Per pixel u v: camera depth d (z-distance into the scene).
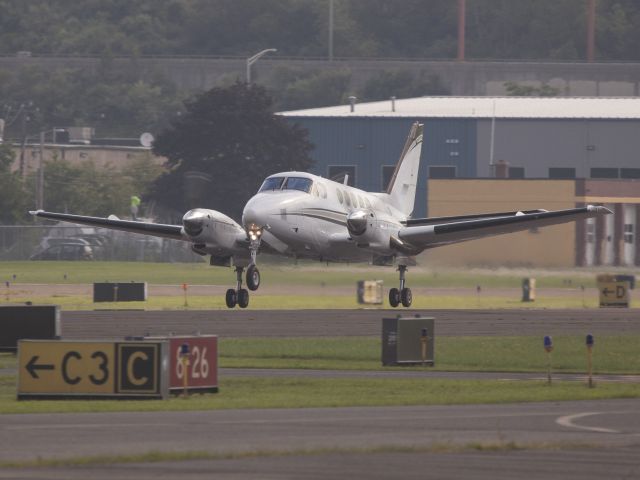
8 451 62.91
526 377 104.06
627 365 115.12
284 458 61.28
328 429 70.50
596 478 57.25
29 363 83.81
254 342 131.75
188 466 59.22
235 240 161.12
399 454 62.38
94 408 79.38
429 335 113.12
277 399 85.31
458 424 72.62
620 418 75.31
